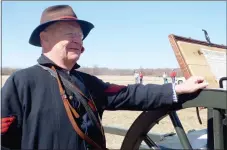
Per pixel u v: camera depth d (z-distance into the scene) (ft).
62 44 6.99
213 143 6.49
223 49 9.29
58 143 6.50
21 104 6.49
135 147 7.91
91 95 7.66
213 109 6.22
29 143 6.38
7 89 6.42
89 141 6.86
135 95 7.57
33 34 7.30
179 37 7.68
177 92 6.94
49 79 6.81
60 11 7.09
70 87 6.91
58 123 6.55
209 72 7.78
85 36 8.01
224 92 6.01
